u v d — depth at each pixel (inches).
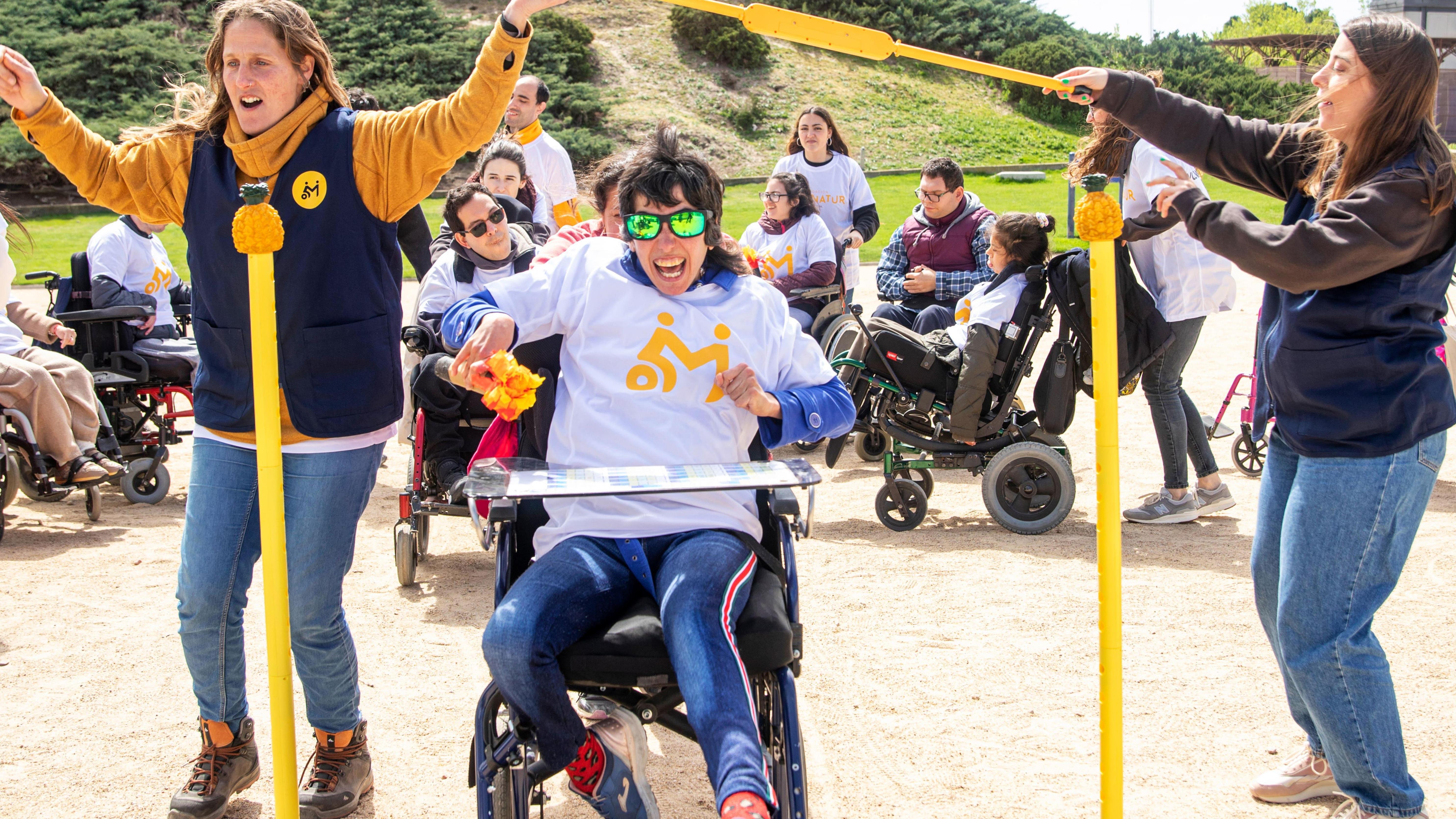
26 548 222.7
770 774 96.7
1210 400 349.1
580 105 1250.6
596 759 97.8
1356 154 100.8
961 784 127.6
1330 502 104.8
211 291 108.7
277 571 88.2
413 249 199.0
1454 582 188.7
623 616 98.2
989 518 239.8
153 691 154.4
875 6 1534.2
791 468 98.3
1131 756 133.5
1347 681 106.7
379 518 247.4
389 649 169.5
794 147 320.5
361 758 123.8
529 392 98.3
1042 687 152.3
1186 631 171.2
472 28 1352.1
